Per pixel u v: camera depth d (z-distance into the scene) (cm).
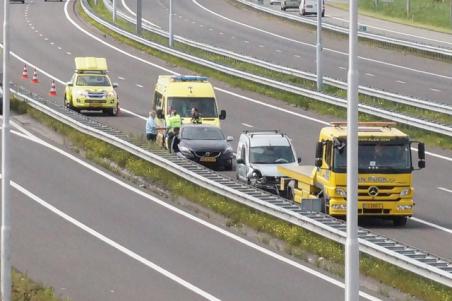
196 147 10131
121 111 13538
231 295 6006
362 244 6419
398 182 7756
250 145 9362
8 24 5484
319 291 6072
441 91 14788
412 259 6025
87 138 10956
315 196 8094
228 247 7162
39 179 9362
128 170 9719
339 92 14162
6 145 5462
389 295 5941
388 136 7800
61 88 15325
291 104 13712
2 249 5453
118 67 17000
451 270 5797
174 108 11106
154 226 7762
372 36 19562
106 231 7606
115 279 6359
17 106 12725
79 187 9081
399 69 16900
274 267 6638
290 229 7312
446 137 11331
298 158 9406
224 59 17338
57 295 5972
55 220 7925
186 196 8638
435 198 8912
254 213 7831
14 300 5666
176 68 16862
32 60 17775
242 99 14125
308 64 17288
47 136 11475
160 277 6406
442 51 17812
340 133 7819
